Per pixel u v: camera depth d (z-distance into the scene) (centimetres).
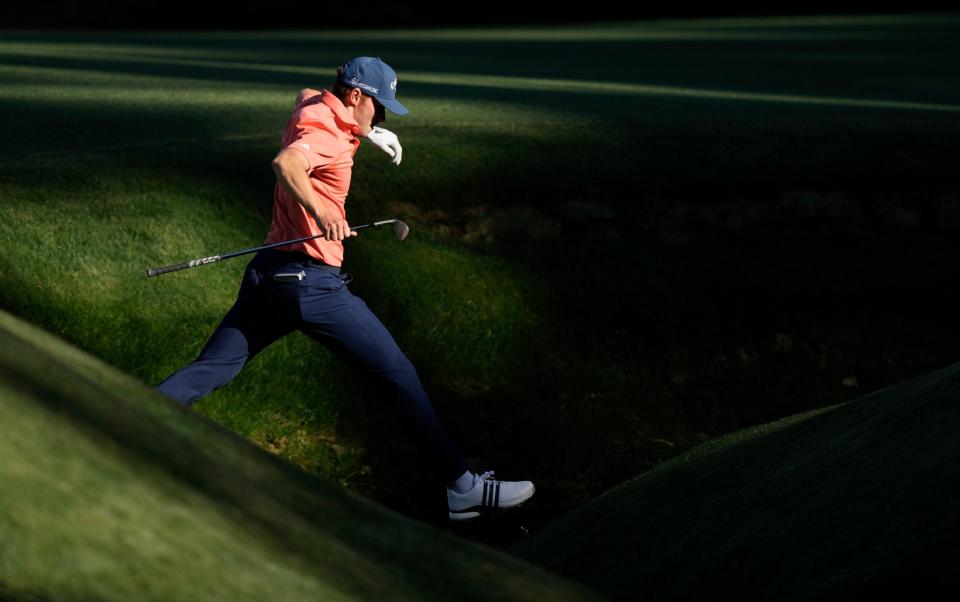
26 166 642
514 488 423
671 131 859
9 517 120
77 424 143
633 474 569
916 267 775
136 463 144
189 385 391
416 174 732
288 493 169
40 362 159
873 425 288
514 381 618
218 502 148
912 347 709
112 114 856
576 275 701
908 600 200
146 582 123
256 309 397
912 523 220
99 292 556
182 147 720
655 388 645
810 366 685
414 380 407
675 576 267
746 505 283
